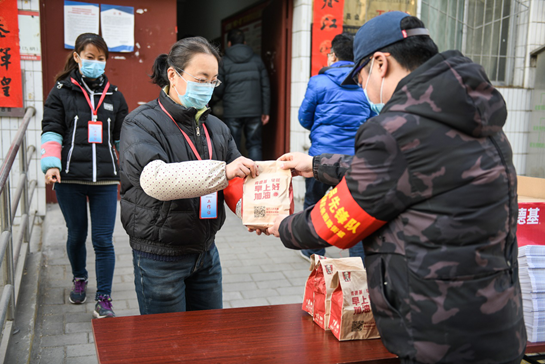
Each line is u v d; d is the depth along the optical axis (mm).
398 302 1320
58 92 3070
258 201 1800
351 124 3865
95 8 5336
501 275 1311
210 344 1696
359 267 1836
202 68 1873
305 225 1475
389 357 1640
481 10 6457
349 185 1348
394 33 1390
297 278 3934
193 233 1936
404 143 1264
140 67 5645
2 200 2775
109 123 3180
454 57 1314
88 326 3049
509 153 1365
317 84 3861
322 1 5770
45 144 2990
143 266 1977
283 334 1789
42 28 5207
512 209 1346
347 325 1733
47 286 3588
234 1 8062
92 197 3146
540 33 6504
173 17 5668
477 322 1253
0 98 4781
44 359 2674
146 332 1774
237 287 3727
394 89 1418
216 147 2094
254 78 6227
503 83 6672
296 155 1923
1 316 2453
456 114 1242
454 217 1246
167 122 1948
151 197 1888
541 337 1921
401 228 1308
